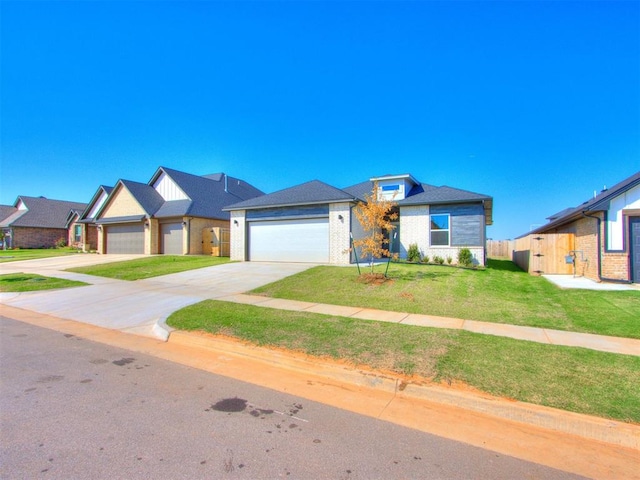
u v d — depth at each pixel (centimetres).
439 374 457
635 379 438
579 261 1438
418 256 1780
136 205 2573
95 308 954
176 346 634
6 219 3944
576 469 295
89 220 2952
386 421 370
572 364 486
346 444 325
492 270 1581
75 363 541
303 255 1789
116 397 419
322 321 719
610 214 1206
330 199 1697
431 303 903
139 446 315
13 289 1245
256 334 636
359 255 1714
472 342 581
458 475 282
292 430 349
